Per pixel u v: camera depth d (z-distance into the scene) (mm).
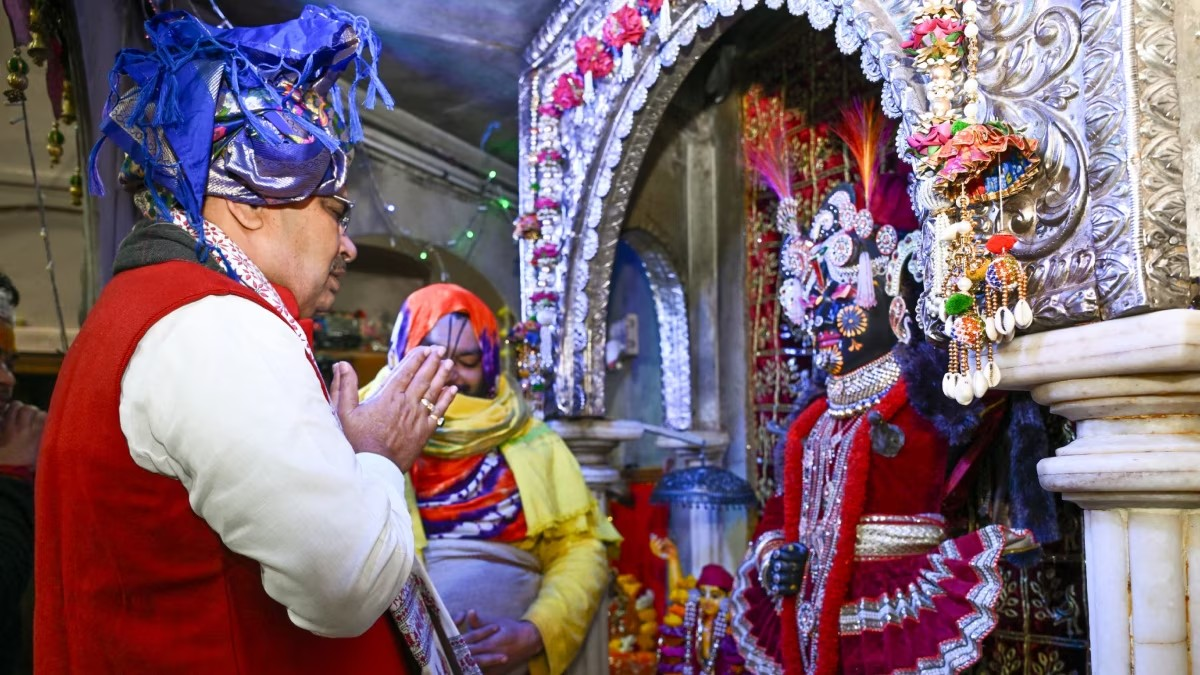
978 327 1560
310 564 961
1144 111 1400
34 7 2221
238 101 1122
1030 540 1905
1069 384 1524
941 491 2137
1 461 2152
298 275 1226
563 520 2469
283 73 1188
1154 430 1472
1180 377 1426
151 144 1139
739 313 3500
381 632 1247
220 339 1006
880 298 2160
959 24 1603
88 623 1044
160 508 1034
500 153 4555
